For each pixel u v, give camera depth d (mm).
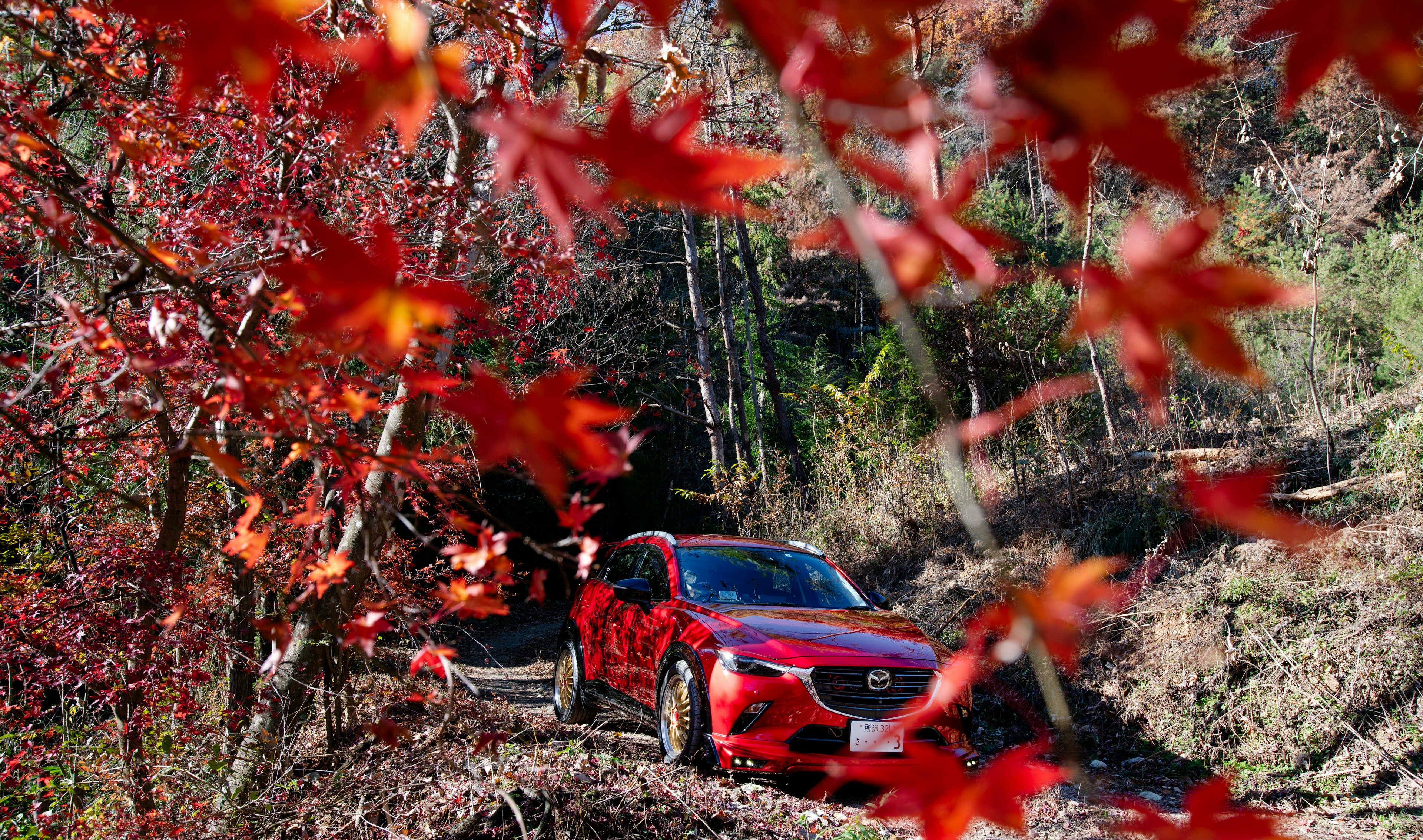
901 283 505
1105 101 395
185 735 3779
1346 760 5438
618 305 11617
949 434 539
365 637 1555
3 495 3527
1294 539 485
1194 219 452
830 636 5000
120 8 479
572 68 1873
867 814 583
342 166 3053
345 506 3844
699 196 481
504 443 615
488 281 3594
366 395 1330
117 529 3879
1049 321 8938
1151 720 6273
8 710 3336
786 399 18781
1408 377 10445
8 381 3004
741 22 457
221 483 4484
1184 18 396
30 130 2188
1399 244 12391
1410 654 5645
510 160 496
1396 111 412
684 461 18578
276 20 480
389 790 3996
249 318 1979
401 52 516
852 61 439
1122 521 8211
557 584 12445
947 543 10062
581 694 6383
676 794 4238
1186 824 577
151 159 2426
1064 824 4512
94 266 2502
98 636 3465
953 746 4730
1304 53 408
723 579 5871
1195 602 6727
